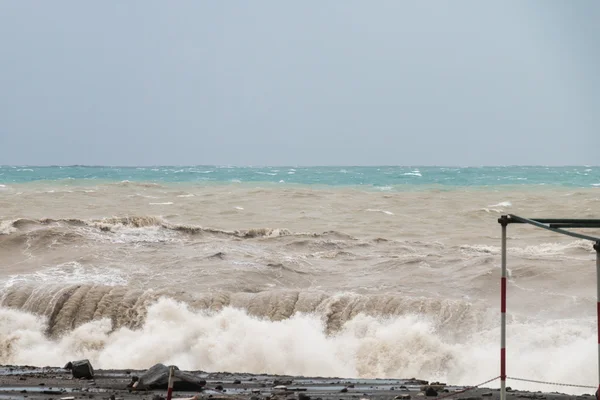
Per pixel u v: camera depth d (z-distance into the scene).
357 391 30.14
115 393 27.97
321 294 50.88
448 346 43.72
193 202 107.25
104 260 61.12
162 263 60.59
